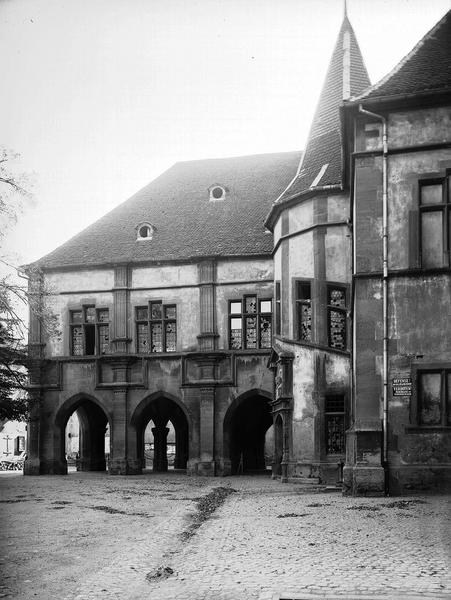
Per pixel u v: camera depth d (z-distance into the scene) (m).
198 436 32.19
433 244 17.98
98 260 34.53
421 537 11.23
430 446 17.20
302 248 26.81
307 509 15.29
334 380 24.97
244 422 36.03
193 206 36.25
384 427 17.42
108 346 34.44
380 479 17.12
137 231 35.28
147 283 33.97
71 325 34.69
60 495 21.59
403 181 18.17
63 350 34.59
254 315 32.28
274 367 28.86
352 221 21.77
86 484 26.67
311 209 26.47
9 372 28.36
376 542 10.95
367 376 17.75
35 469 33.69
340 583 8.66
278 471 27.97
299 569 9.45
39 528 14.09
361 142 18.53
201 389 32.16
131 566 10.12
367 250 18.14
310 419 25.19
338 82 29.98
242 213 35.00
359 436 17.48
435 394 17.41
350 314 23.09
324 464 24.67
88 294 34.69
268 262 32.41
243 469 35.88
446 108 18.14
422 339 17.59
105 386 33.56
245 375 31.83
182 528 13.48
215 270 32.97
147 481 28.23
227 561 10.16
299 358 25.88
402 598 7.98
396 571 9.10
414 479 17.14
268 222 29.89
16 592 8.98
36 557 11.08
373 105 18.33
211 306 32.75
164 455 38.97
